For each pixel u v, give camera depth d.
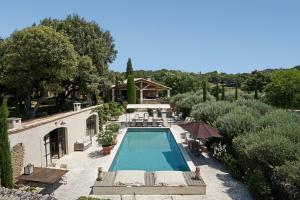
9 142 12.43
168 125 33.00
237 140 15.19
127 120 37.41
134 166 18.64
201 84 64.75
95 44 39.41
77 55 34.00
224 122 18.55
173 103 45.78
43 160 16.58
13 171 13.42
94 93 37.97
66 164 16.80
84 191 13.40
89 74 35.31
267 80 63.91
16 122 14.01
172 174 13.96
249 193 13.08
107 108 36.72
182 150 20.78
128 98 45.62
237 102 25.92
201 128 18.73
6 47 27.34
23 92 29.47
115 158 19.64
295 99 37.84
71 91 39.12
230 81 89.31
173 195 12.98
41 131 16.19
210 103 27.53
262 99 41.12
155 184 13.24
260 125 16.58
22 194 10.71
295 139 12.93
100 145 23.08
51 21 39.12
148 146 24.58
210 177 15.34
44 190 13.06
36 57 25.69
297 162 10.47
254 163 13.42
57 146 19.17
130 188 13.08
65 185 14.14
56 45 26.33
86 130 25.27
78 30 38.78
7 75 26.83
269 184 12.17
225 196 12.78
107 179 14.09
